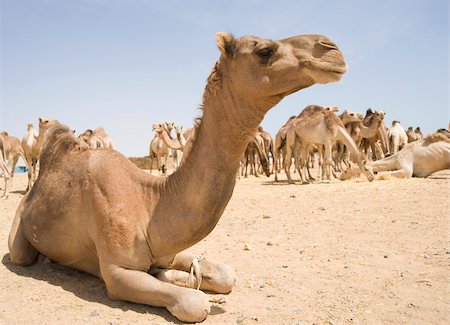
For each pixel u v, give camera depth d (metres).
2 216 10.16
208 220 4.05
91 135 19.39
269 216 9.64
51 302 4.29
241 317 3.98
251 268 5.73
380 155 24.02
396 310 4.20
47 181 5.21
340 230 7.92
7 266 5.45
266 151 25.28
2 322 3.79
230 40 3.99
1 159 15.11
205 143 4.06
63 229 4.86
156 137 25.62
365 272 5.44
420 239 7.03
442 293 4.68
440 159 14.80
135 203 4.39
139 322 3.82
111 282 4.26
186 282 4.71
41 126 14.98
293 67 3.70
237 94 3.93
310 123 17.17
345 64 3.68
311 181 18.16
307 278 5.26
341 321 3.93
